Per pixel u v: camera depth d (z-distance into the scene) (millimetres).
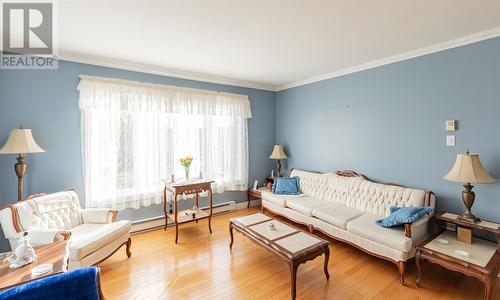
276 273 2469
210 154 4223
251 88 4812
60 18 2160
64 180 3092
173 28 2387
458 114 2666
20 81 2836
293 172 4496
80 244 2152
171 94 3803
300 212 3471
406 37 2613
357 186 3391
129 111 3443
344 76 3842
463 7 2000
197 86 4145
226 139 4426
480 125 2520
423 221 2494
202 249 3000
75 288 1195
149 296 2113
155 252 2922
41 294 1130
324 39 2664
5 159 2777
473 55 2545
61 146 3064
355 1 1916
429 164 2908
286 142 4984
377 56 3223
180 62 3459
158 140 3676
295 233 2514
